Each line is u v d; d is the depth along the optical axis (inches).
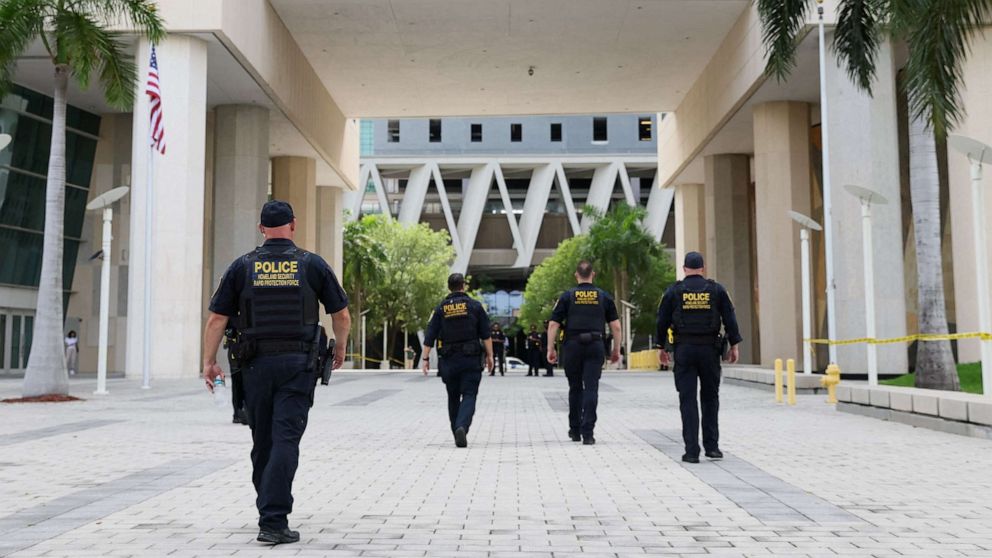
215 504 254.5
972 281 1066.7
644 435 454.9
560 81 1726.1
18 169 1417.3
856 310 1115.3
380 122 3597.4
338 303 207.8
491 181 3627.0
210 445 411.8
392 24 1413.6
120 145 1558.8
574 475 311.9
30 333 1476.4
